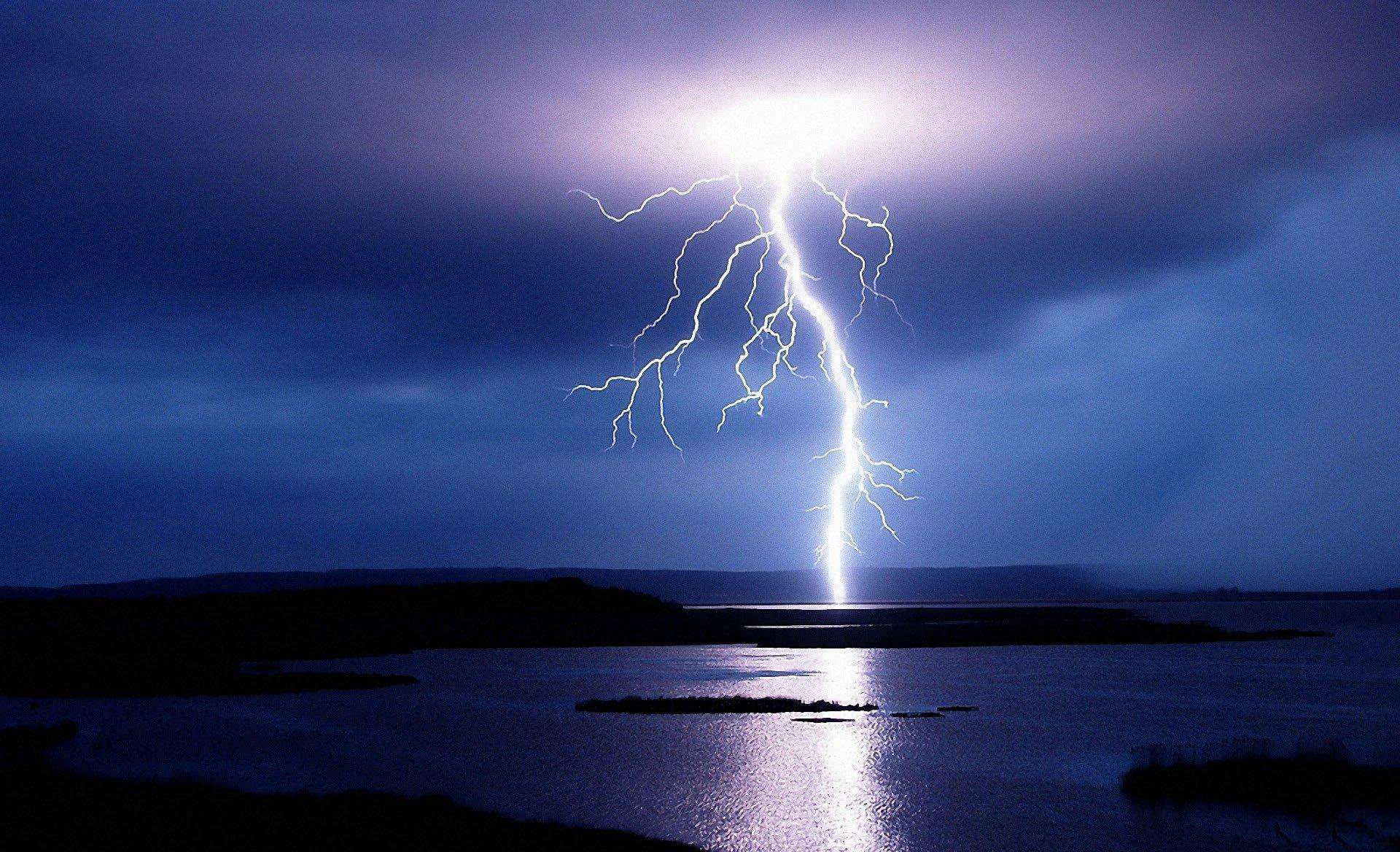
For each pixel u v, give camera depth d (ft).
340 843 69.36
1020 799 92.22
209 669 194.49
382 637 283.59
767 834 81.56
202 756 109.91
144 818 74.49
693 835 81.00
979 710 146.82
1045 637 301.22
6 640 228.63
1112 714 143.33
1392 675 199.11
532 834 73.26
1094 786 96.99
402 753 112.88
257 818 74.69
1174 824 83.71
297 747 115.65
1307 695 166.71
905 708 150.20
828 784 97.86
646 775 101.55
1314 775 97.19
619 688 175.42
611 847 72.02
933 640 287.69
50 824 72.59
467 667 214.69
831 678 193.98
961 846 78.33
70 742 118.32
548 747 115.96
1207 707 151.94
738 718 137.90
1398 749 114.52
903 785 97.71
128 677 180.55
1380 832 81.10
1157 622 394.73
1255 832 81.51
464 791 94.48
